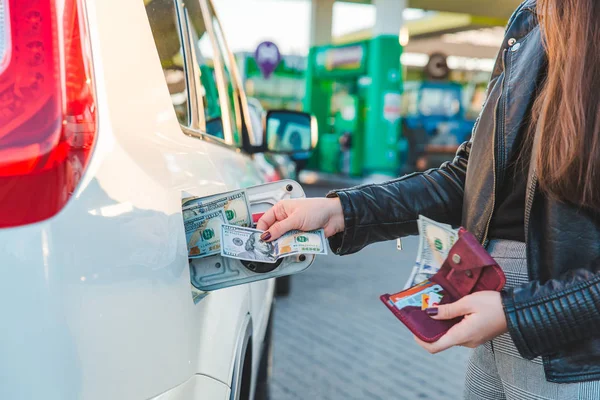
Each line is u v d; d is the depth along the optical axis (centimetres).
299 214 131
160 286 100
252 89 2202
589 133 101
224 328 137
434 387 368
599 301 101
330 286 605
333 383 367
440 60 2356
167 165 116
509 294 103
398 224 145
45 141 85
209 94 213
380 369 391
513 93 119
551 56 107
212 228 123
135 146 105
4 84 85
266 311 271
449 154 1994
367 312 516
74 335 86
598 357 108
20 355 83
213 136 197
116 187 95
